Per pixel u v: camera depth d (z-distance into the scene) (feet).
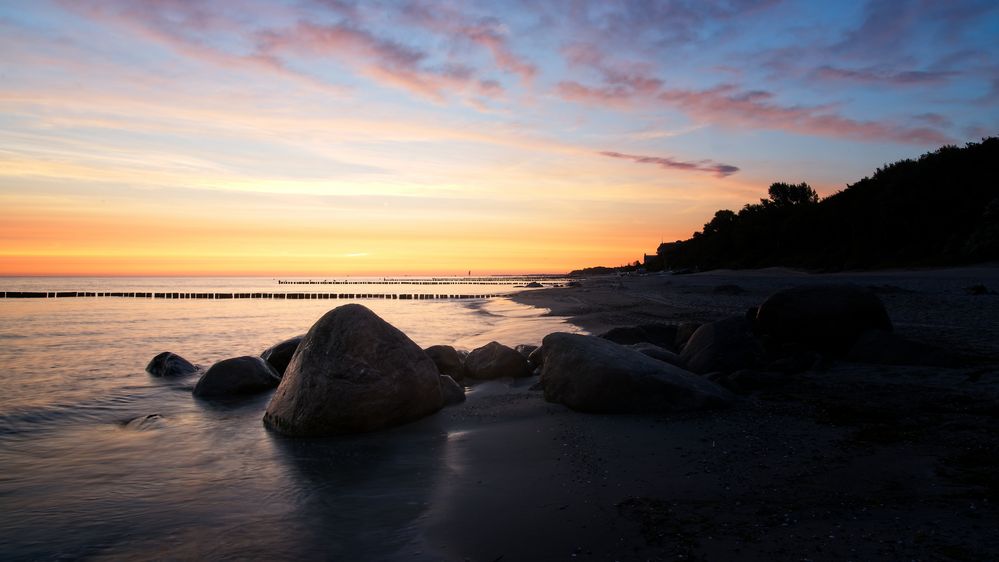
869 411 22.53
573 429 22.38
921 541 11.65
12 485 17.81
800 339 36.24
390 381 24.50
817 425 21.12
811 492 14.74
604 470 17.40
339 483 17.37
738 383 28.32
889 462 16.65
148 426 25.38
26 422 26.58
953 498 13.75
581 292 166.61
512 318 88.43
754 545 11.94
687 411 23.90
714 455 18.29
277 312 121.80
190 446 22.09
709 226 361.30
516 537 13.06
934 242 173.37
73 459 20.59
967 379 27.32
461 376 36.37
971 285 99.96
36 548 13.38
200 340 63.31
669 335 45.60
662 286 168.66
